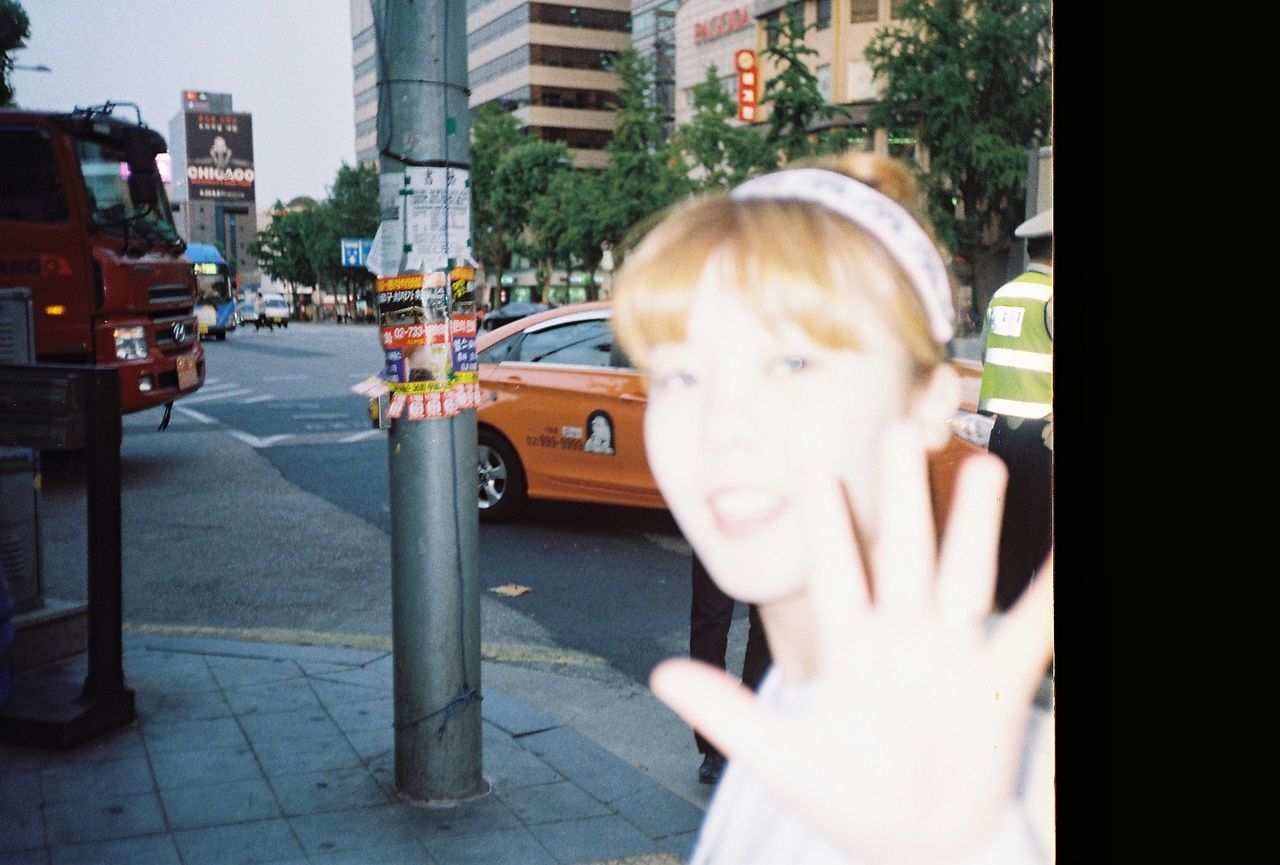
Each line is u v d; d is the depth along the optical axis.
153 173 9.66
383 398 3.21
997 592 1.07
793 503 1.05
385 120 3.04
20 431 3.80
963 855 1.08
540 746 3.75
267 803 3.30
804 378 1.04
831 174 1.07
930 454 1.04
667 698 1.15
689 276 1.04
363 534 7.41
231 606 5.77
